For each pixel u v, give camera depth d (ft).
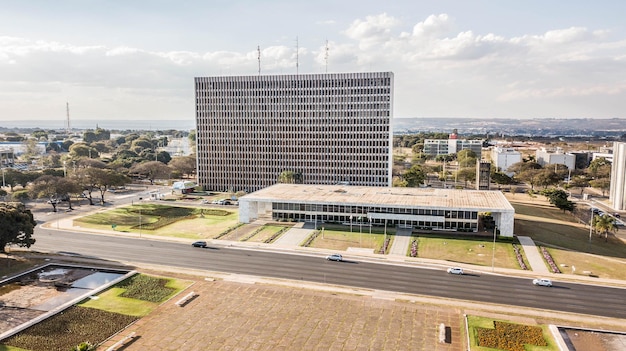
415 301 311.06
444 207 490.08
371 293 324.80
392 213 508.94
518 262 394.52
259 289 330.95
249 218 542.16
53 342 251.80
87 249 431.02
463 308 300.20
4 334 257.55
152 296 315.99
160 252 421.59
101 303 303.07
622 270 377.91
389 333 265.54
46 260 395.75
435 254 414.82
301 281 347.56
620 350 247.91
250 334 263.29
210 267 378.94
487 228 503.20
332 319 283.38
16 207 409.08
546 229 509.76
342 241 455.22
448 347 249.96
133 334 260.01
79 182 638.53
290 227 512.22
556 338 255.29
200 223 540.11
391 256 409.28
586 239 478.18
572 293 327.26
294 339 257.75
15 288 334.24
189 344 251.19
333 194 571.28
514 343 252.62
